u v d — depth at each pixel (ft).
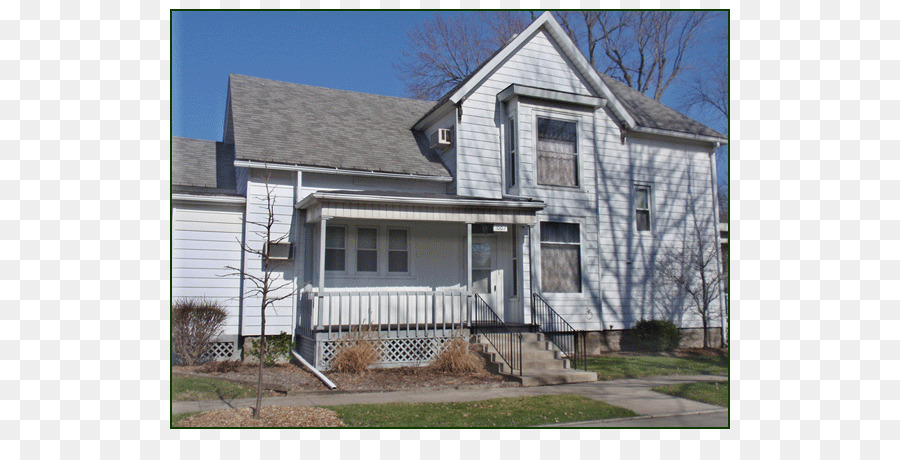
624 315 55.67
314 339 41.81
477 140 51.90
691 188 60.95
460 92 50.98
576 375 40.09
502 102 53.16
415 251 49.65
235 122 49.78
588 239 53.42
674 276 58.49
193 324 42.29
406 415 28.81
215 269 44.78
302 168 46.52
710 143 62.44
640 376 42.57
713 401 33.27
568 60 56.18
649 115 62.18
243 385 35.19
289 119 53.52
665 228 58.95
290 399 32.42
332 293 42.29
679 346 57.06
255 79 59.93
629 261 56.49
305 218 47.14
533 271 50.57
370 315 42.80
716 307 60.44
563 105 53.47
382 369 41.88
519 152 50.98
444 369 41.39
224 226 45.44
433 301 45.06
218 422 26.73
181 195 43.78
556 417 29.12
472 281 51.19
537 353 43.55
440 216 44.78
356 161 49.39
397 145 54.90
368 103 63.05
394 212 43.57
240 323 45.03
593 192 53.98
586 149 54.29
